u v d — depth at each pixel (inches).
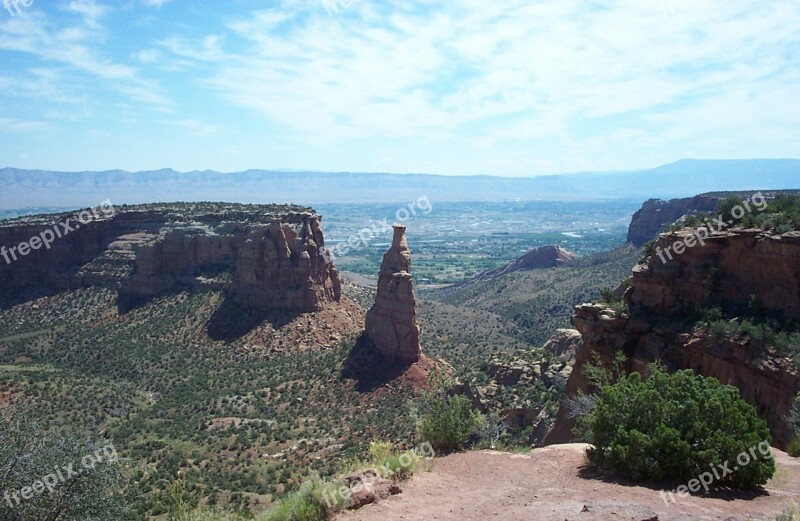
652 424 664.4
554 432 1254.3
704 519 516.1
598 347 1216.2
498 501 582.2
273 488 1628.9
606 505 536.4
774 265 1061.1
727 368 1031.6
